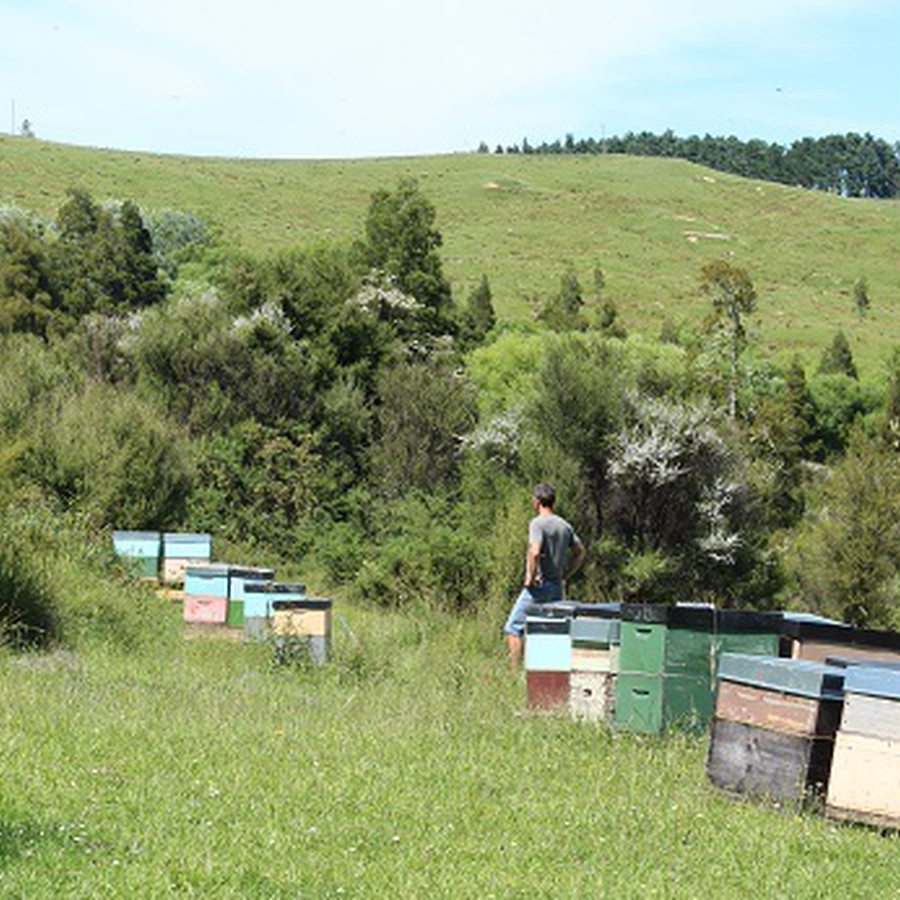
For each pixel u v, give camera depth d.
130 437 35.72
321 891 8.11
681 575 34.88
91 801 9.81
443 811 10.41
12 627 19.48
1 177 177.75
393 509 40.78
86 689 15.20
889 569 34.00
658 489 34.84
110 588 24.58
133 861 8.41
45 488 34.00
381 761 12.18
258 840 9.13
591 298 165.38
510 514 31.83
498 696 16.95
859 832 10.91
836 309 176.62
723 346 71.19
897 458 35.72
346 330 52.38
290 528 43.81
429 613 28.58
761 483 36.59
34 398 37.53
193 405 47.66
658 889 8.75
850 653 15.04
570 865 9.23
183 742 12.30
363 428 48.75
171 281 109.50
